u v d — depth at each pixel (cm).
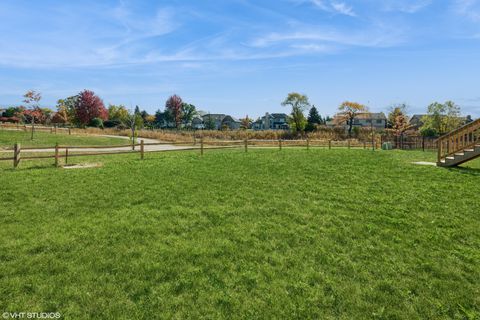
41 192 1061
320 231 815
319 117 9981
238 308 508
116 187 1159
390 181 1355
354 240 768
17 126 4166
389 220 892
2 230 757
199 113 12025
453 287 585
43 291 529
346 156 2117
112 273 592
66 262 623
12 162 1703
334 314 506
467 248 730
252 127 13075
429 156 2253
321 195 1133
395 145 4181
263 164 1714
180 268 615
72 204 964
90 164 1667
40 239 714
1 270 586
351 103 7188
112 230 779
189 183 1252
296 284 576
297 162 1802
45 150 2523
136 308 497
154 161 1784
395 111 6378
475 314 512
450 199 1085
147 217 875
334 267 643
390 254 703
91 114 7050
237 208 973
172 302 514
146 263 627
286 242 748
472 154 1585
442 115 5369
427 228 843
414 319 501
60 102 6994
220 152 2380
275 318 489
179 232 786
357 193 1162
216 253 679
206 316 487
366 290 567
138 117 7931
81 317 473
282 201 1049
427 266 652
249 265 636
